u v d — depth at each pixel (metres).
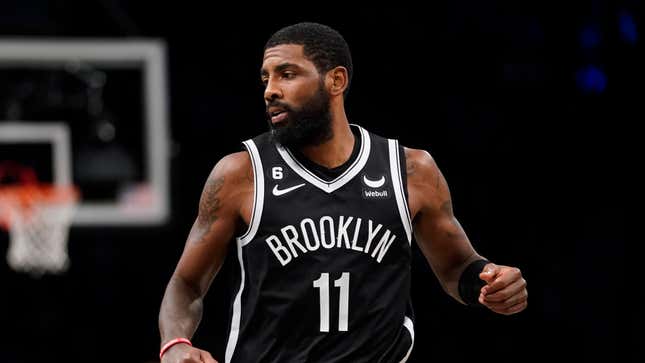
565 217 17.80
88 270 18.48
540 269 17.62
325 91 5.10
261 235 5.04
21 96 14.47
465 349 17.34
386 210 5.13
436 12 18.11
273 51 5.10
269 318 5.03
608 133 17.72
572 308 17.34
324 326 5.01
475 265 5.50
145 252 18.48
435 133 18.03
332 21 18.06
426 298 17.44
